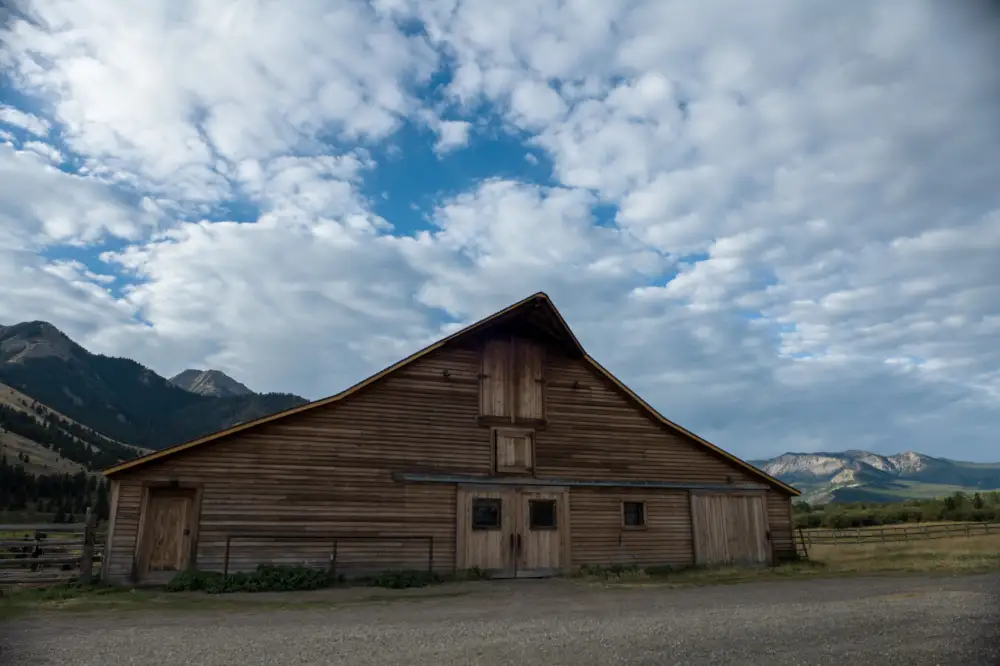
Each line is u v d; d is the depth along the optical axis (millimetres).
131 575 18281
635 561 23359
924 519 67938
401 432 21500
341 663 8367
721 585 18844
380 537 20531
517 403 23141
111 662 8469
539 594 17016
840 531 46875
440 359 22562
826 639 9781
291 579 18125
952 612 12344
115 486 18781
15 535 27406
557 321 23703
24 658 8727
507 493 22250
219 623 11984
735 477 25688
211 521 19109
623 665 8180
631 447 24328
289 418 20422
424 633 10648
